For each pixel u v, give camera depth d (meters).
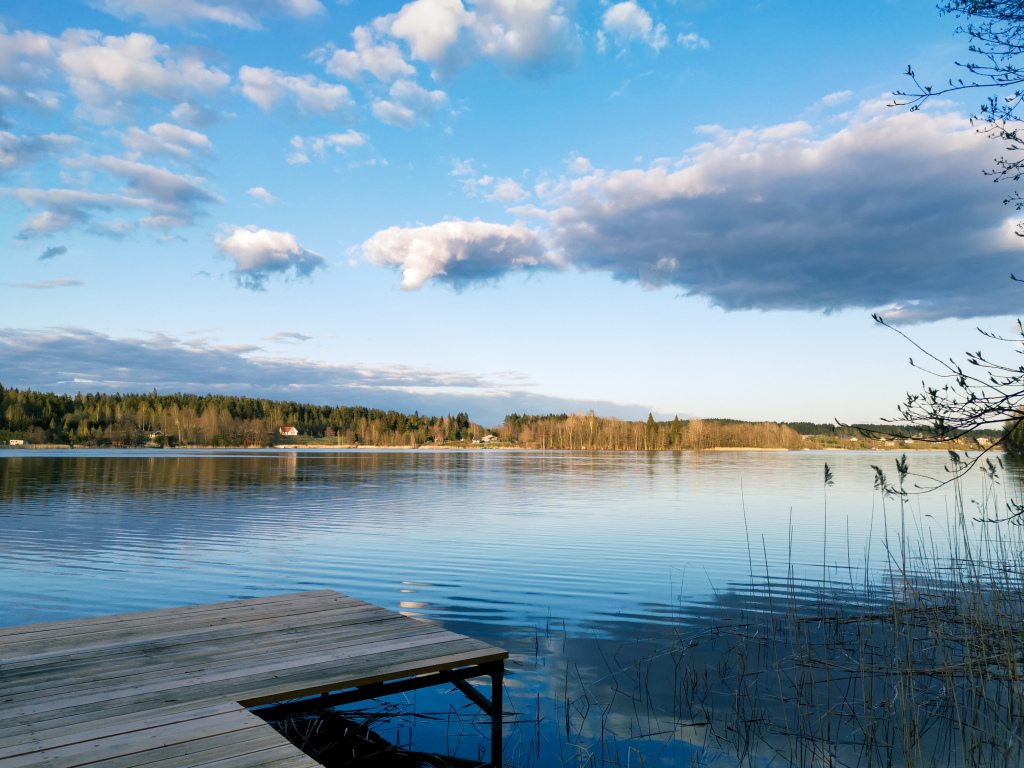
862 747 5.09
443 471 48.25
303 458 74.75
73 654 5.20
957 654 6.86
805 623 8.48
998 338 4.09
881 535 15.98
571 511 21.45
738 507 22.83
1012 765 4.73
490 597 9.90
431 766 4.91
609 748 5.12
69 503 22.72
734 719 5.62
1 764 3.34
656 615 8.92
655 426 142.88
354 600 7.19
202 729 3.83
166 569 11.70
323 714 5.76
